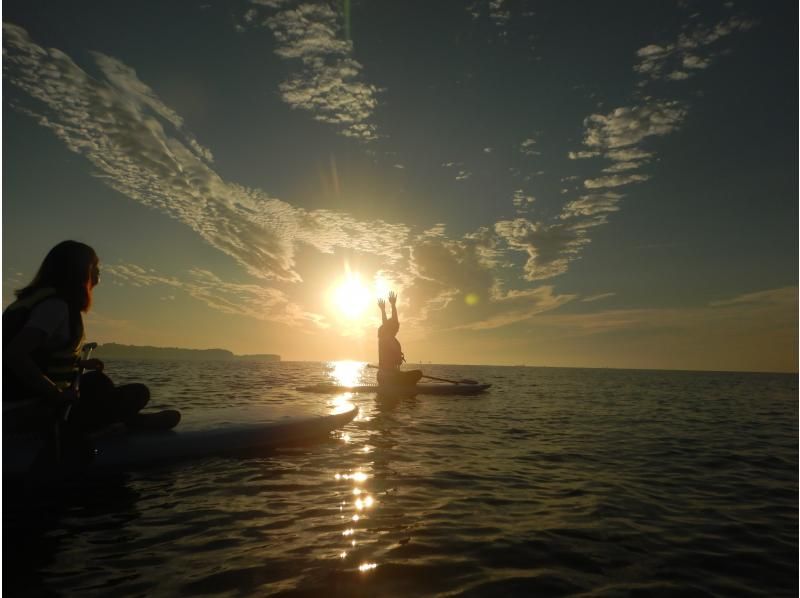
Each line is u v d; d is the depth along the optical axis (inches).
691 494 148.9
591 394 644.1
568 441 244.2
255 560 91.0
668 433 284.0
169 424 180.7
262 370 1455.5
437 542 102.3
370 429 257.4
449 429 271.7
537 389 745.6
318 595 77.7
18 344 105.3
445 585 82.7
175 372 995.3
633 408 447.8
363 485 146.2
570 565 93.0
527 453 208.4
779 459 211.0
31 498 127.4
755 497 147.9
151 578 82.9
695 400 580.4
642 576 89.4
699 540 109.0
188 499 128.5
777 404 549.0
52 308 111.0
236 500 128.3
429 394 509.7
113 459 153.0
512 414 362.9
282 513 118.7
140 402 160.4
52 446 114.3
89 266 122.1
